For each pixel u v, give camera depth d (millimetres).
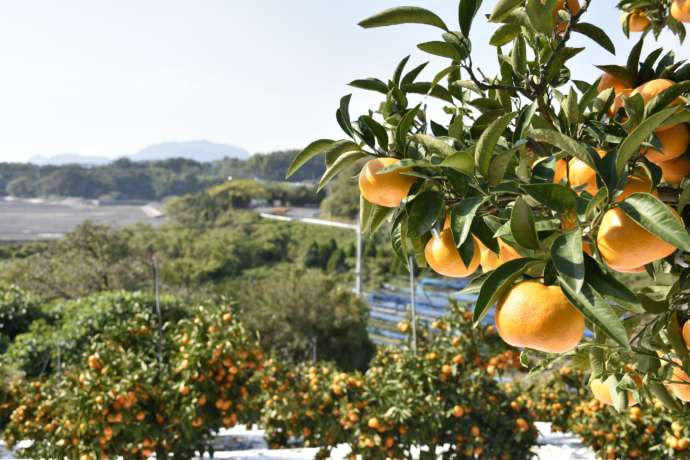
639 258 1066
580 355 1817
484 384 5547
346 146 1534
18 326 11805
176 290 21906
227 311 5824
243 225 55562
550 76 1597
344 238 49125
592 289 1026
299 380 7320
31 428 6129
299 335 17219
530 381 7832
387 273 34625
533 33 1553
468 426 5406
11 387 7500
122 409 5066
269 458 6277
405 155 1420
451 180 1259
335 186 58156
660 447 4766
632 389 1658
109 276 21516
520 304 1050
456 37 1520
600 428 5523
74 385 5441
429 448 5281
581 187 1304
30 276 21453
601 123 1467
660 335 1680
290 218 58719
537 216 1249
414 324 5645
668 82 1479
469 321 5570
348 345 17719
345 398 5672
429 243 1444
